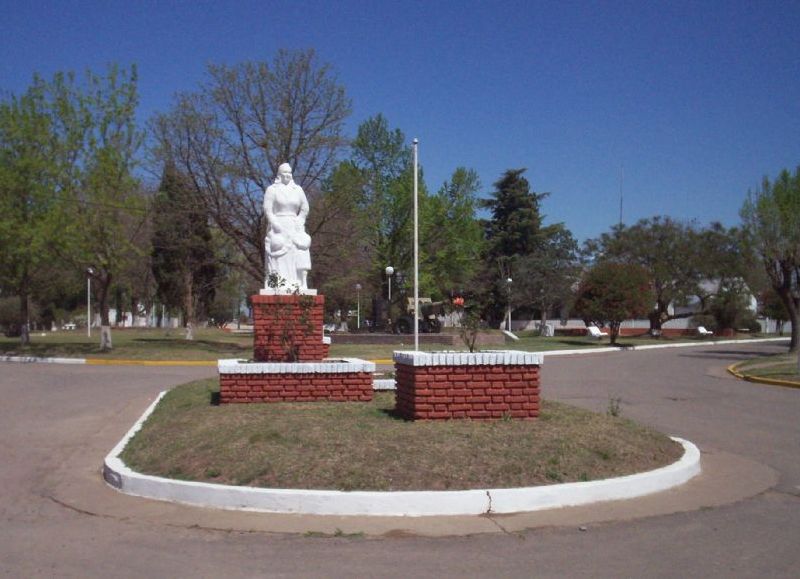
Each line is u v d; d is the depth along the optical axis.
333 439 9.73
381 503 8.15
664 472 9.30
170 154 33.56
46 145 31.45
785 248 33.44
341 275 40.59
